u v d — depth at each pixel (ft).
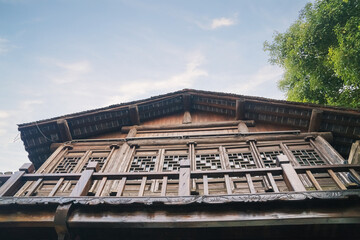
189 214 9.76
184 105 31.55
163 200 9.93
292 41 33.45
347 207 9.39
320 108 22.40
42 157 28.19
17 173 14.23
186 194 10.89
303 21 32.60
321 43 29.01
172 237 10.72
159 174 12.81
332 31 27.53
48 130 26.81
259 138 23.35
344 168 12.20
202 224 9.50
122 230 10.69
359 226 9.77
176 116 31.40
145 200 10.03
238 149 22.68
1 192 12.65
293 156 20.40
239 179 18.19
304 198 9.35
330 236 10.14
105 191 18.58
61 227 10.07
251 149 22.08
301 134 23.03
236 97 27.66
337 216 9.13
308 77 34.19
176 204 9.76
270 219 9.25
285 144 22.41
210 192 17.29
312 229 9.98
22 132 25.94
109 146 25.31
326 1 27.61
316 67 30.40
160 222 9.59
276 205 9.64
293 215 9.28
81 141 27.25
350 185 12.59
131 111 28.73
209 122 28.07
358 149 16.94
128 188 18.90
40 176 14.03
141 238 10.90
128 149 24.20
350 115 20.98
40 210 10.97
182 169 12.63
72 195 11.68
